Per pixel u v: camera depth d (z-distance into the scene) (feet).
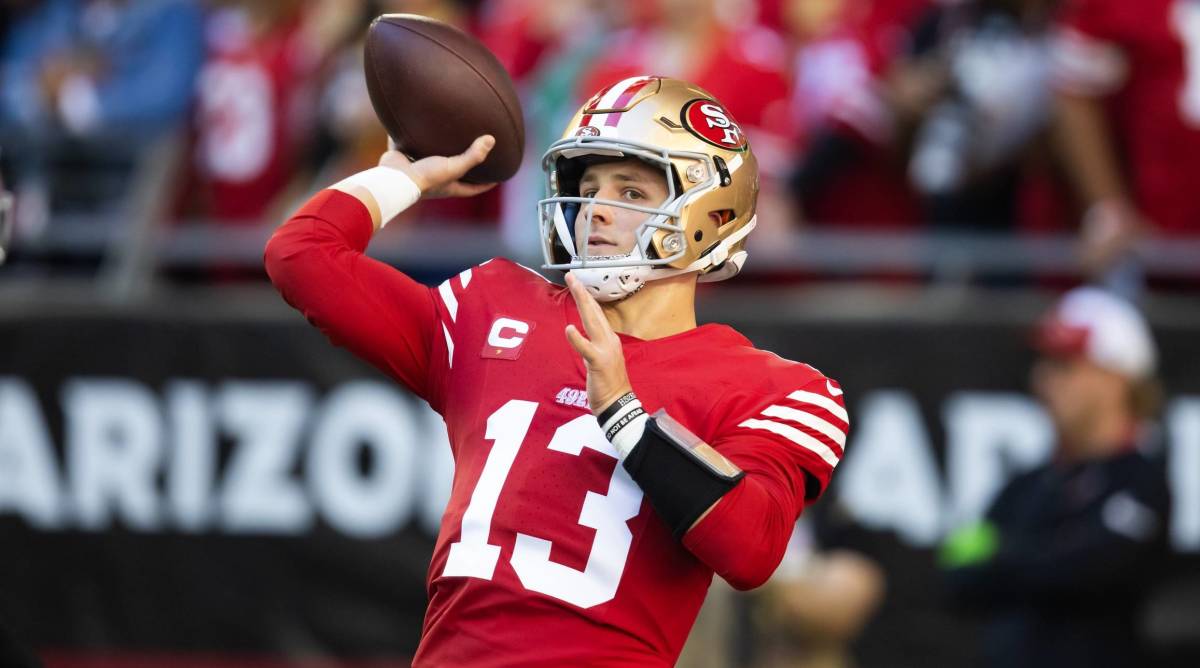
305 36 75.51
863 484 64.75
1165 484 58.65
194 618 66.33
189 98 73.15
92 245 69.87
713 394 30.89
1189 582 63.62
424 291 33.37
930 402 64.80
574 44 72.43
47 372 67.36
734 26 68.33
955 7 69.51
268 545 66.23
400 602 65.51
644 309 32.53
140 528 66.80
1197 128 65.41
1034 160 66.54
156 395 67.00
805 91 69.46
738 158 32.68
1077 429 59.31
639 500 30.30
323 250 32.07
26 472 67.26
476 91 34.40
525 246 67.72
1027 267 65.77
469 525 30.81
